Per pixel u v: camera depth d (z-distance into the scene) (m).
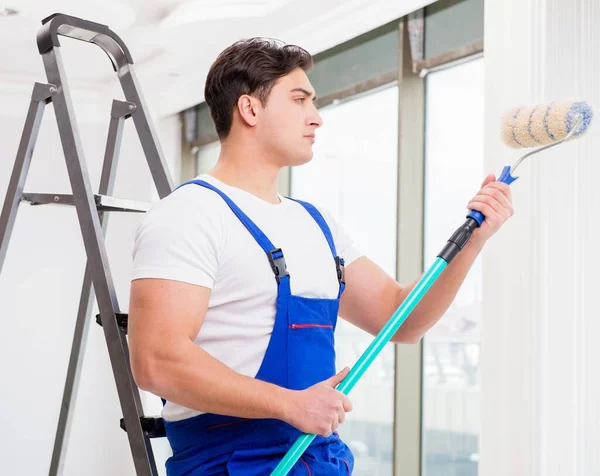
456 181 3.43
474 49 3.22
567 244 2.38
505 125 1.64
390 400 3.74
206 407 1.32
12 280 5.20
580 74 2.45
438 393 3.48
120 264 5.30
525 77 2.41
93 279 1.82
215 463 1.42
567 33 2.42
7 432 5.14
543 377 2.33
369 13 3.55
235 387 1.30
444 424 3.45
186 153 5.51
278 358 1.43
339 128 4.09
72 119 1.94
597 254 2.41
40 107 2.01
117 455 5.26
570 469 2.34
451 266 1.59
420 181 3.57
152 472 1.69
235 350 1.43
